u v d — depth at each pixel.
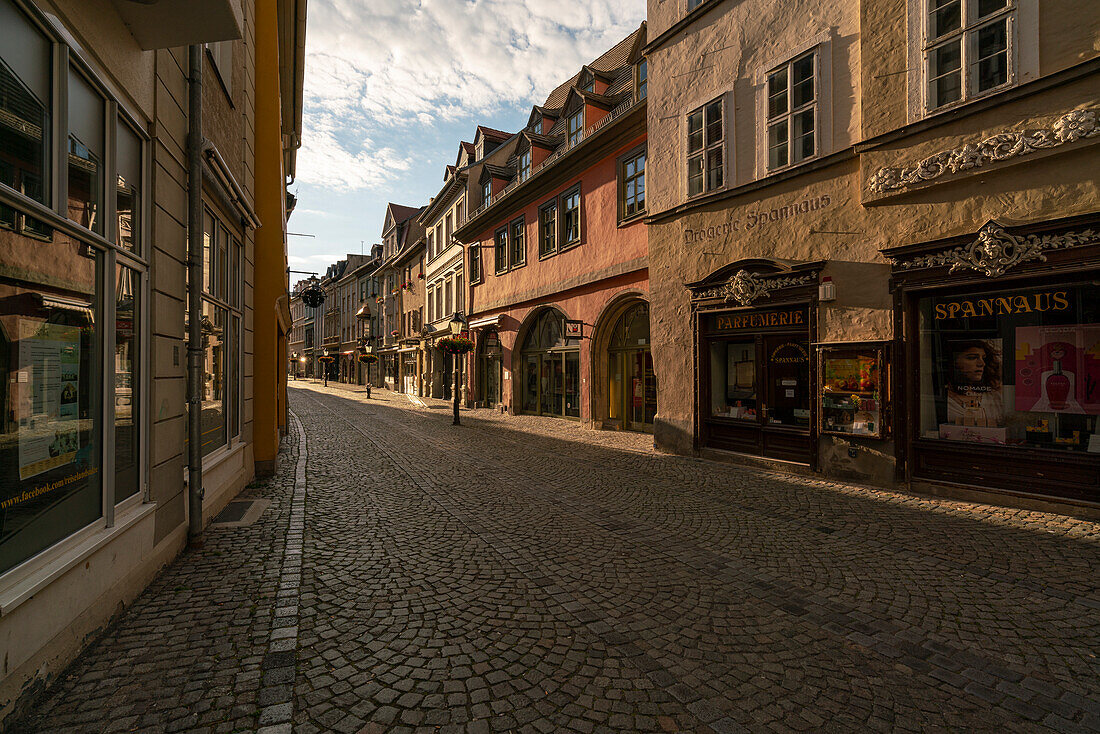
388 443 12.50
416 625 3.47
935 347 7.07
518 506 6.63
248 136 7.77
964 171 6.51
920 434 7.19
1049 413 6.13
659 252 11.25
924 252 6.93
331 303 66.25
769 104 9.05
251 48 8.10
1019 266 6.07
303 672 2.89
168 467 4.47
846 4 7.92
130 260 3.79
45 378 2.82
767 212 9.02
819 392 8.17
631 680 2.85
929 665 3.02
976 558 4.68
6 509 2.49
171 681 2.77
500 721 2.49
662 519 6.03
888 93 7.27
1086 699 2.70
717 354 10.16
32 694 2.53
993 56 6.32
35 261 2.74
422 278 34.62
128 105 3.73
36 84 2.75
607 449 11.50
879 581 4.22
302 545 5.07
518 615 3.64
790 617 3.62
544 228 18.25
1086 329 5.86
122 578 3.57
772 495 7.14
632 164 13.84
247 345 7.85
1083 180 5.67
